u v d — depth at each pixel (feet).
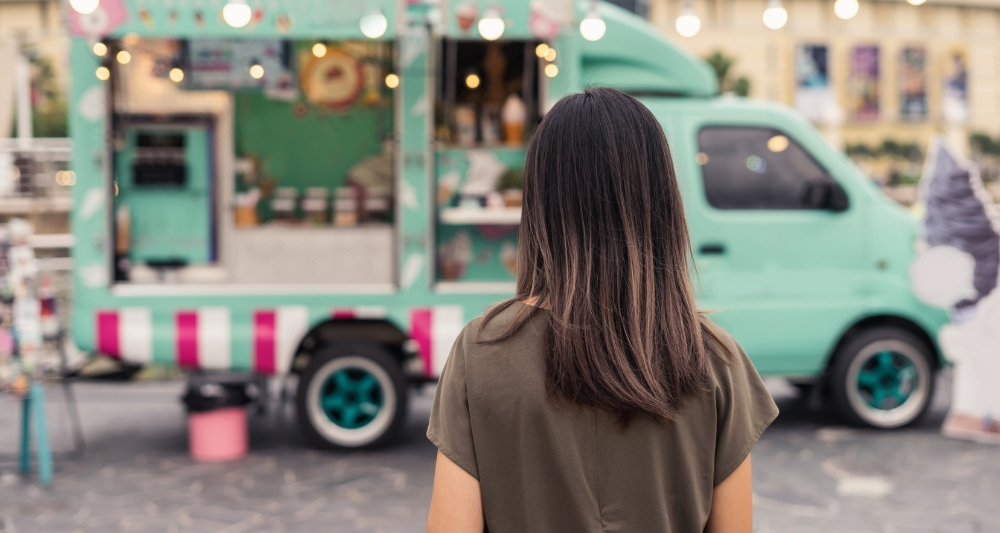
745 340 16.34
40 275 15.14
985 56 171.22
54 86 104.63
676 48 16.92
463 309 15.66
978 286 16.57
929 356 17.19
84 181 14.87
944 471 14.61
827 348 16.61
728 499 3.51
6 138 30.35
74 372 16.34
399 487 13.84
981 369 16.67
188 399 15.67
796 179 16.79
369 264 15.88
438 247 16.12
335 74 16.49
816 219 16.62
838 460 15.30
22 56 31.27
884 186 162.71
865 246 16.75
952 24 169.27
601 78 16.60
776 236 16.49
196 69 15.67
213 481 14.20
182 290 15.19
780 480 14.17
